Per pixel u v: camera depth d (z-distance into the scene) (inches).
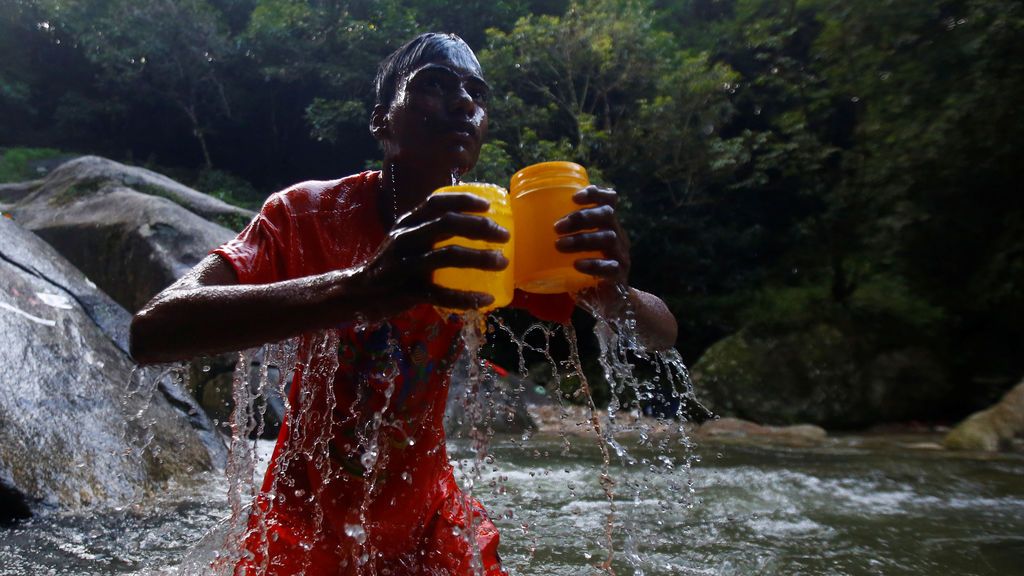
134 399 179.0
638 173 569.3
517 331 566.3
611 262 53.1
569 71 537.0
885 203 514.0
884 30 462.6
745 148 561.6
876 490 173.8
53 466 140.3
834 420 457.4
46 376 163.6
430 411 71.2
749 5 632.4
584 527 129.6
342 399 67.6
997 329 503.2
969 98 432.1
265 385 75.0
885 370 470.9
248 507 75.9
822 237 562.9
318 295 48.8
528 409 393.7
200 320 51.3
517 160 526.0
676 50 652.7
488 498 157.0
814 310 504.1
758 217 676.1
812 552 113.2
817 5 526.3
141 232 308.3
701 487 175.6
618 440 289.3
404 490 70.4
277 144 854.5
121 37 742.5
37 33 887.7
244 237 63.8
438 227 44.8
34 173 735.7
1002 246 495.2
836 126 620.1
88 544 110.7
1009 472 209.8
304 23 690.8
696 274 629.3
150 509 135.7
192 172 849.5
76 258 318.7
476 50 648.4
